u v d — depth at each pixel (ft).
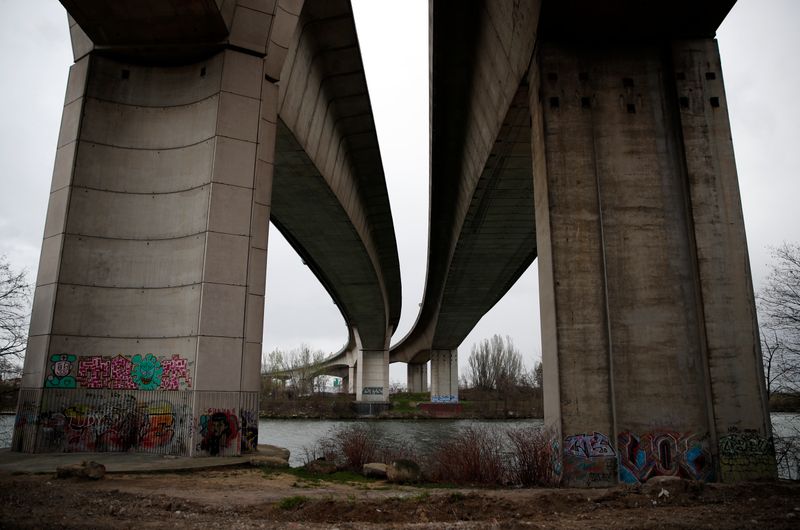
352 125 112.06
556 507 37.27
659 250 57.67
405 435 162.50
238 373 62.85
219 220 64.23
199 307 62.08
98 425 62.85
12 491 38.06
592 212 58.54
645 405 54.65
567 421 54.44
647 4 57.21
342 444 72.02
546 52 62.13
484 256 152.76
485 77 83.71
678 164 59.62
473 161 103.55
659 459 53.62
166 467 52.34
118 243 66.80
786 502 37.22
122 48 70.08
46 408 61.82
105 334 64.64
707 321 55.01
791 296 70.18
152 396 63.00
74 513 32.12
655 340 55.88
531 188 105.09
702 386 55.11
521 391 352.69
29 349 64.59
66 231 65.31
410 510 35.81
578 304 56.59
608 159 59.72
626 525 30.68
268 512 34.71
